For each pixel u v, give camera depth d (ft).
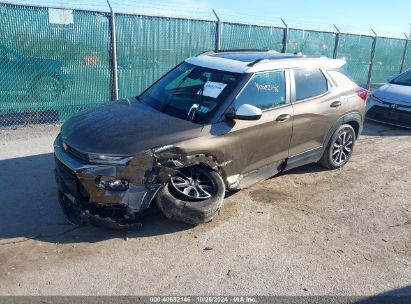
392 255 13.10
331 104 18.85
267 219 15.02
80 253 12.28
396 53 54.08
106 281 11.12
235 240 13.47
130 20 27.94
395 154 24.18
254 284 11.30
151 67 29.91
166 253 12.55
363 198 17.46
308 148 18.45
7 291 10.52
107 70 27.99
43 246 12.53
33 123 26.21
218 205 13.80
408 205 16.99
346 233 14.38
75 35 26.03
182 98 15.66
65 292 10.61
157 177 12.79
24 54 24.58
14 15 23.63
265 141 15.92
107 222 12.71
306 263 12.40
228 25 33.53
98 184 12.34
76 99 27.30
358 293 11.14
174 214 13.21
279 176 19.47
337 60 20.72
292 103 17.10
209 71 16.34
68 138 13.44
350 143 21.09
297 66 17.75
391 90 31.04
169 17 29.63
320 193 17.72
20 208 14.79
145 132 13.24
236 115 14.32
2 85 24.35
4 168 18.54
